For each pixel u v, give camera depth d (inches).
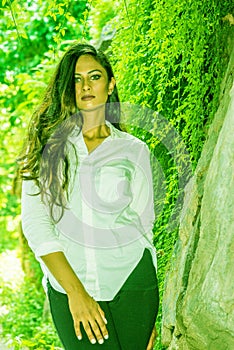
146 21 227.1
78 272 156.0
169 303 185.2
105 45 284.4
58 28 224.8
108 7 289.0
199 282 161.5
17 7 229.1
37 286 378.0
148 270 158.7
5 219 442.3
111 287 156.0
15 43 422.9
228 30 203.0
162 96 213.8
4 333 331.0
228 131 153.9
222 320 151.3
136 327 157.1
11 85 394.3
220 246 152.7
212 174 161.3
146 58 228.5
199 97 201.8
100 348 153.6
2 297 363.6
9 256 394.3
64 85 160.6
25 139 160.7
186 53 201.6
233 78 181.8
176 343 174.7
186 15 200.1
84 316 150.7
